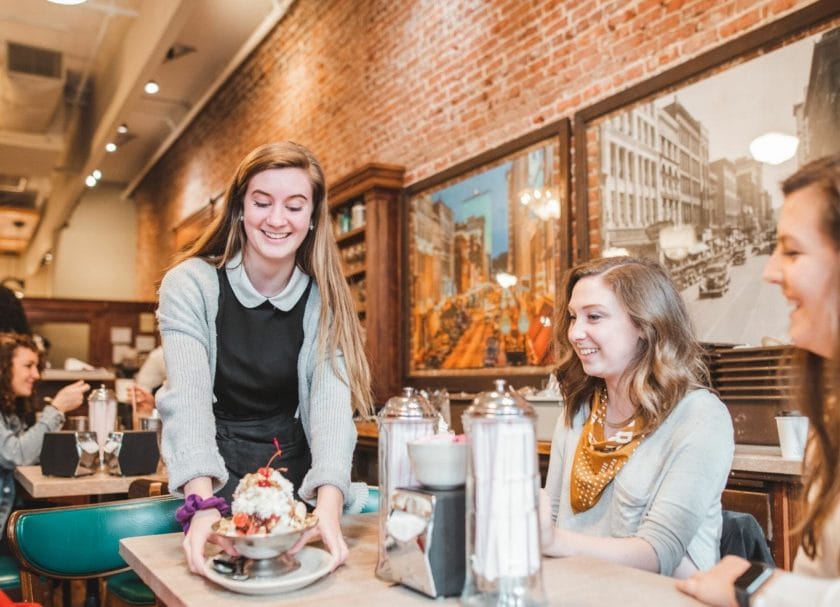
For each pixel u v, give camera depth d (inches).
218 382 69.5
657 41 147.5
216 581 44.3
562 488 69.0
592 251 158.9
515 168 182.9
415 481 46.9
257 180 62.2
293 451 72.5
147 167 489.1
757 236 125.0
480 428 39.3
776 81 123.4
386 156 237.6
